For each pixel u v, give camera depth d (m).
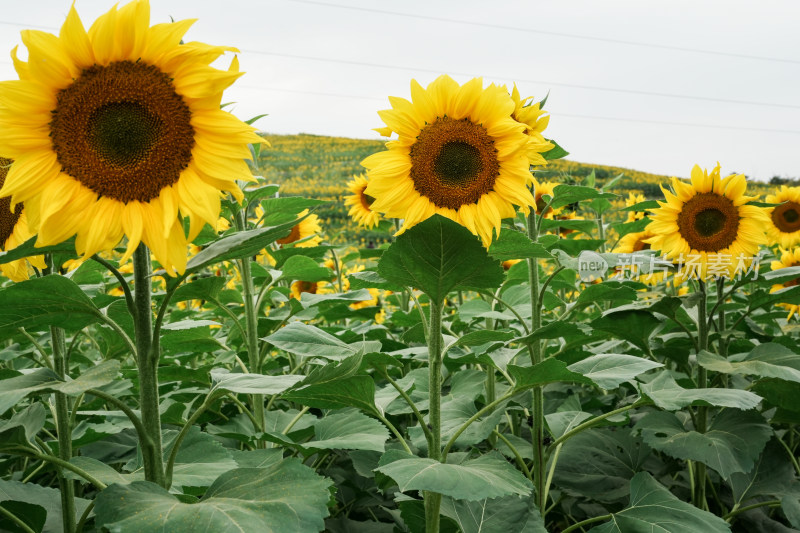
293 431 3.53
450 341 3.60
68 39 1.94
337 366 2.36
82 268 3.46
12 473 3.85
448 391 4.95
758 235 4.18
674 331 4.69
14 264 2.40
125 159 2.00
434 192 2.82
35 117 1.97
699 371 3.81
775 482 3.61
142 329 2.06
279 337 2.77
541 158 3.07
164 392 4.41
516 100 3.74
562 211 6.62
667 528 2.80
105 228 1.98
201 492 2.62
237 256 2.23
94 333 6.14
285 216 4.38
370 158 2.87
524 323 3.55
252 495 1.91
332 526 3.83
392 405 3.83
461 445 3.12
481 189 2.83
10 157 1.98
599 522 3.99
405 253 2.39
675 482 4.03
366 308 5.00
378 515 4.32
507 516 2.96
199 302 7.61
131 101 1.99
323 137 69.94
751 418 3.47
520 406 4.22
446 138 2.80
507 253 2.97
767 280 3.89
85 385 1.86
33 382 2.03
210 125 2.04
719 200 4.17
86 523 2.94
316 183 44.31
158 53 2.00
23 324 2.20
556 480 3.69
